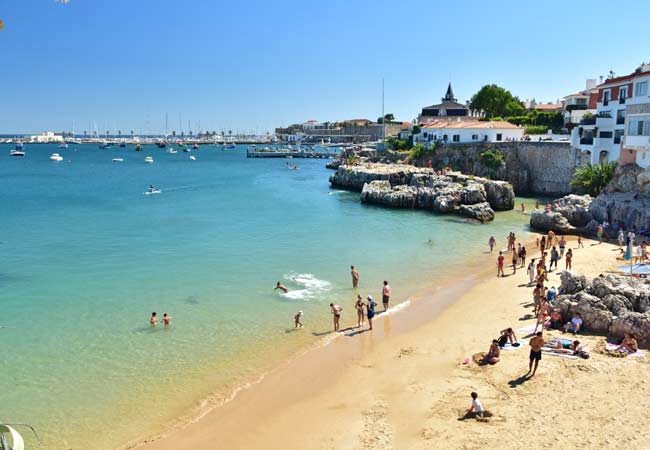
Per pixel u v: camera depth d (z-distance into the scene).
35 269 41.41
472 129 101.25
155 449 18.47
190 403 21.41
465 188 73.81
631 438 16.89
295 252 47.00
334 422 19.67
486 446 17.17
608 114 75.19
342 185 101.56
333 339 27.61
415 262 43.47
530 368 22.30
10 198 86.44
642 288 27.44
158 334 28.36
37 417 20.47
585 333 25.91
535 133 105.50
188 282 37.81
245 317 30.83
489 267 41.78
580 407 19.08
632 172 56.75
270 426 19.62
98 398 21.83
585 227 55.22
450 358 24.61
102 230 57.84
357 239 52.88
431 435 18.19
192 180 121.50
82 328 29.20
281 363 24.86
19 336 28.02
